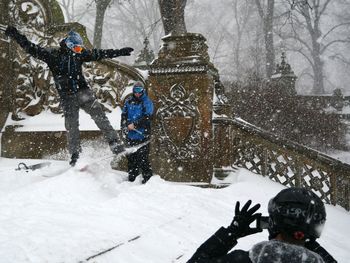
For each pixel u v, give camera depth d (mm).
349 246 5004
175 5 11484
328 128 16094
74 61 5465
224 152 6605
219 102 6723
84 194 4684
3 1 7363
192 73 6469
